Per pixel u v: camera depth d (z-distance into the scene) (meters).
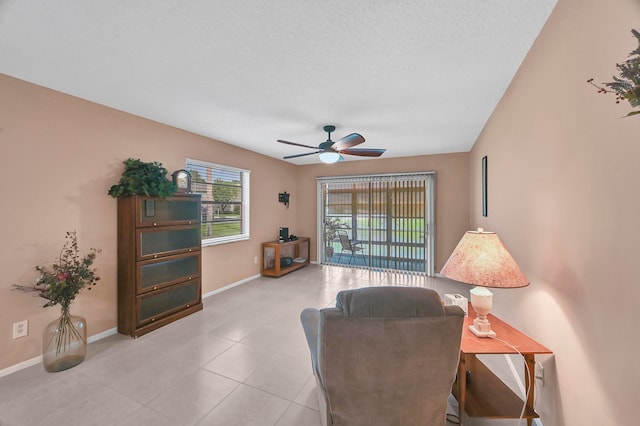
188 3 1.33
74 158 2.42
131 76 2.08
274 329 2.80
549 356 1.45
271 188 5.24
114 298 2.71
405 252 5.25
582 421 1.14
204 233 3.86
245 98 2.50
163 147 3.20
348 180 5.66
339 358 1.16
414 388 1.22
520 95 1.92
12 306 2.07
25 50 1.74
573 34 1.20
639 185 0.81
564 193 1.30
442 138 3.89
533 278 1.68
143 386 1.90
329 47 1.71
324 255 5.94
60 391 1.85
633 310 0.85
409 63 1.90
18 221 2.10
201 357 2.28
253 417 1.63
